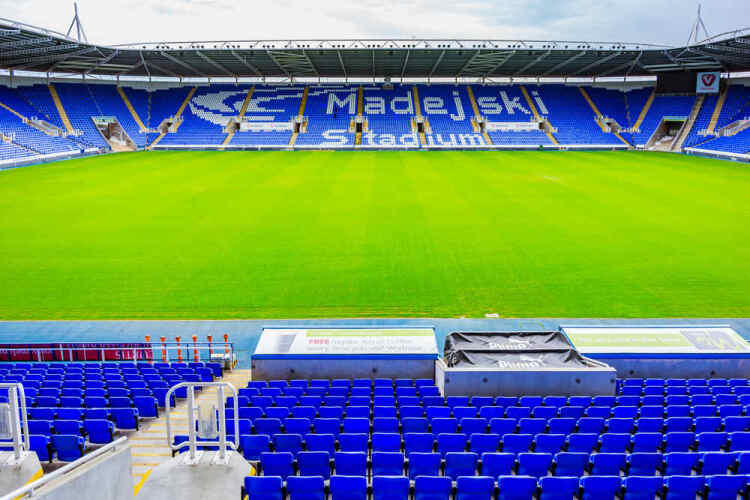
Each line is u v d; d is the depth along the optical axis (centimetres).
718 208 3753
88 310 2089
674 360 1466
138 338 1872
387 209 3731
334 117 8425
